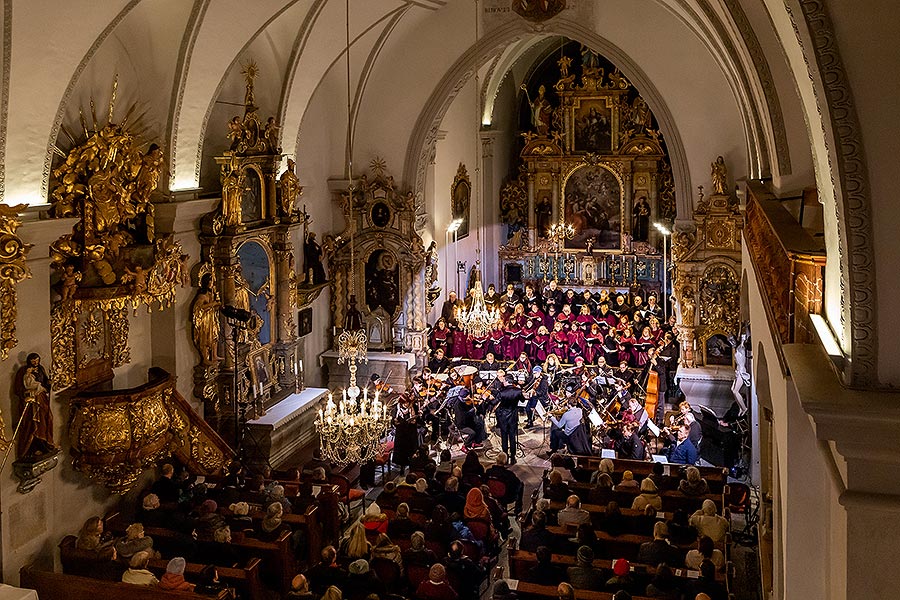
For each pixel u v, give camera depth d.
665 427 21.50
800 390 5.08
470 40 24.06
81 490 15.64
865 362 5.02
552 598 12.29
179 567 12.40
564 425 21.09
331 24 20.58
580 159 32.91
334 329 25.47
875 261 4.90
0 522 13.64
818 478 7.64
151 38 16.67
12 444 13.84
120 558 13.67
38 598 13.07
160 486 16.47
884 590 4.89
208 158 19.78
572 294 31.66
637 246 32.62
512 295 32.28
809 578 7.80
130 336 17.22
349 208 25.00
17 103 13.23
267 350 21.52
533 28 23.75
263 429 20.12
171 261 16.77
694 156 23.28
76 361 15.38
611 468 16.98
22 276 13.02
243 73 19.94
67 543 14.57
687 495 16.14
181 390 18.41
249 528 15.09
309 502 16.14
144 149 17.56
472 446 22.28
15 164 13.64
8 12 12.17
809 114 6.93
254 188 20.80
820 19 4.68
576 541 13.86
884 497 4.83
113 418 15.07
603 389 23.36
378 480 20.22
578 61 35.81
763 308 10.28
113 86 16.48
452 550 13.73
